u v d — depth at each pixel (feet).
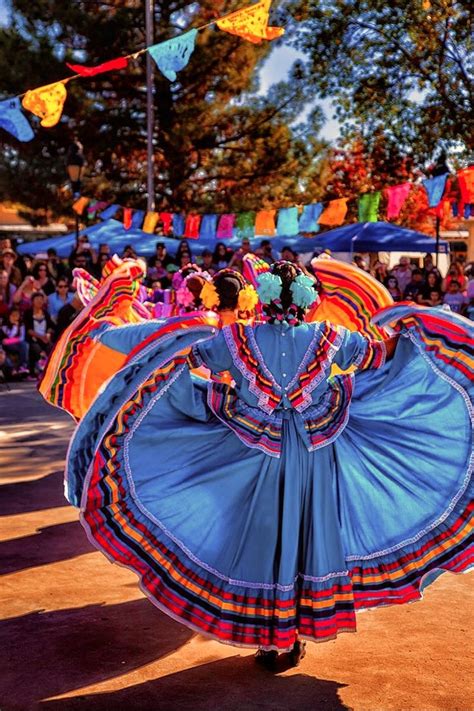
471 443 12.44
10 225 111.34
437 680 12.03
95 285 19.60
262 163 83.30
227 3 76.43
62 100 25.99
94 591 15.37
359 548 12.55
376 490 12.64
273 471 12.07
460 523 12.48
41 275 48.83
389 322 12.34
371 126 67.05
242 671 12.39
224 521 12.31
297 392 12.15
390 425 12.91
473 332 11.88
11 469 24.31
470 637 13.48
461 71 62.85
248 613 12.02
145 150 82.43
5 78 73.82
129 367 11.60
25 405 36.17
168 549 12.26
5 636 13.46
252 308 14.71
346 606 12.20
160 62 25.36
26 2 73.46
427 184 34.83
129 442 12.25
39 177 77.25
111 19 73.26
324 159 83.97
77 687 11.85
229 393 12.41
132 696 11.61
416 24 62.13
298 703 11.41
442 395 12.57
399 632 13.69
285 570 11.87
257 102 81.92
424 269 55.47
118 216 51.24
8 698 11.53
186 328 11.83
